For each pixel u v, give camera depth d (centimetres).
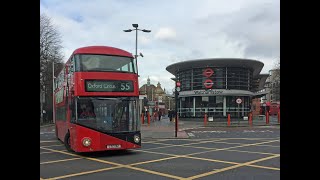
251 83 4719
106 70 1244
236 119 4328
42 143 1838
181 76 4728
